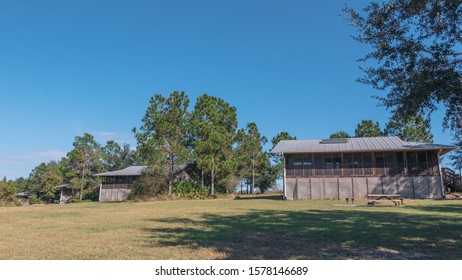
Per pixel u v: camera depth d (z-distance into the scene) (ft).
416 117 25.76
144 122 119.55
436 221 41.39
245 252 24.29
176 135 121.90
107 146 238.89
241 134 150.10
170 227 38.42
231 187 142.41
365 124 176.86
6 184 133.08
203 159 123.03
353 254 23.56
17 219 50.39
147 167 125.18
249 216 51.01
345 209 63.46
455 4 22.48
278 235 31.68
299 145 117.60
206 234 32.60
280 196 138.31
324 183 108.17
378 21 25.57
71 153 185.26
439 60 23.75
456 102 23.77
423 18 24.40
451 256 22.70
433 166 102.63
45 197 185.57
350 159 108.88
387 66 26.08
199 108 136.67
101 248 26.04
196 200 111.86
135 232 34.53
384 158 107.14
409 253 23.79
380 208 64.90
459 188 110.42
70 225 41.42
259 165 183.83
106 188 157.28
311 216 49.85
